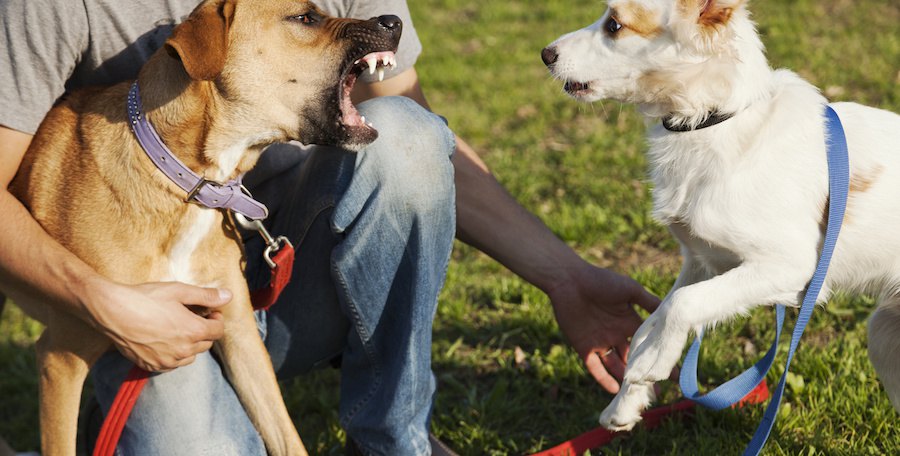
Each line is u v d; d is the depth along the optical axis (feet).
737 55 8.50
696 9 8.61
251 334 8.30
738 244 8.46
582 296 9.43
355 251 7.91
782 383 7.95
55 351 7.59
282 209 8.97
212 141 7.61
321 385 11.73
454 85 22.82
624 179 16.57
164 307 7.01
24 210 7.16
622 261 13.96
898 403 8.85
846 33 22.84
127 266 7.47
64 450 7.75
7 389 13.01
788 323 11.62
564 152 18.22
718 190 8.52
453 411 10.50
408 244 7.87
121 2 7.82
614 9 9.20
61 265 6.91
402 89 9.60
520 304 12.93
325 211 8.29
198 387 7.74
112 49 7.94
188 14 8.17
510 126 20.17
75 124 7.65
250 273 8.95
